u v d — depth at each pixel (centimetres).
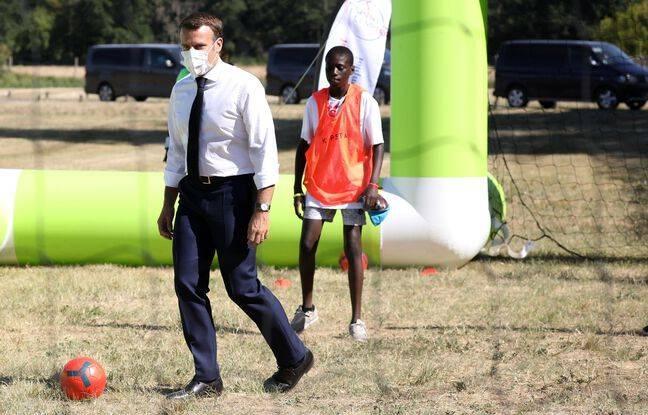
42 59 17775
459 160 3067
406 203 3100
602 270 3206
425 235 3092
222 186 1691
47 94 12644
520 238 3850
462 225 3086
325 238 3158
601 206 4759
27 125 9719
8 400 1752
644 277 3097
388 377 1942
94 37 18675
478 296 2767
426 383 1914
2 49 16488
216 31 1673
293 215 3167
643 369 2028
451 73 3012
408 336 2303
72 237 3228
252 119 1666
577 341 2256
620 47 10344
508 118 9894
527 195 5156
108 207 3234
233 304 2633
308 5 18488
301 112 10281
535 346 2206
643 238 3862
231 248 1708
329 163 2247
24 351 2144
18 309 2569
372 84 3106
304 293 2366
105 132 9169
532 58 10506
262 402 1770
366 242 3123
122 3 18588
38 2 17925
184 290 1730
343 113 2231
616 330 2378
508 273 3142
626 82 10019
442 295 2784
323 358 2094
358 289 2281
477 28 3061
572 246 3700
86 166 6556
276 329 1777
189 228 1717
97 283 2934
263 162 1678
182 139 1722
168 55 12238
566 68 10362
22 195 3247
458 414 1697
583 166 6525
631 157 6956
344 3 3108
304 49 11562
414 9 3011
